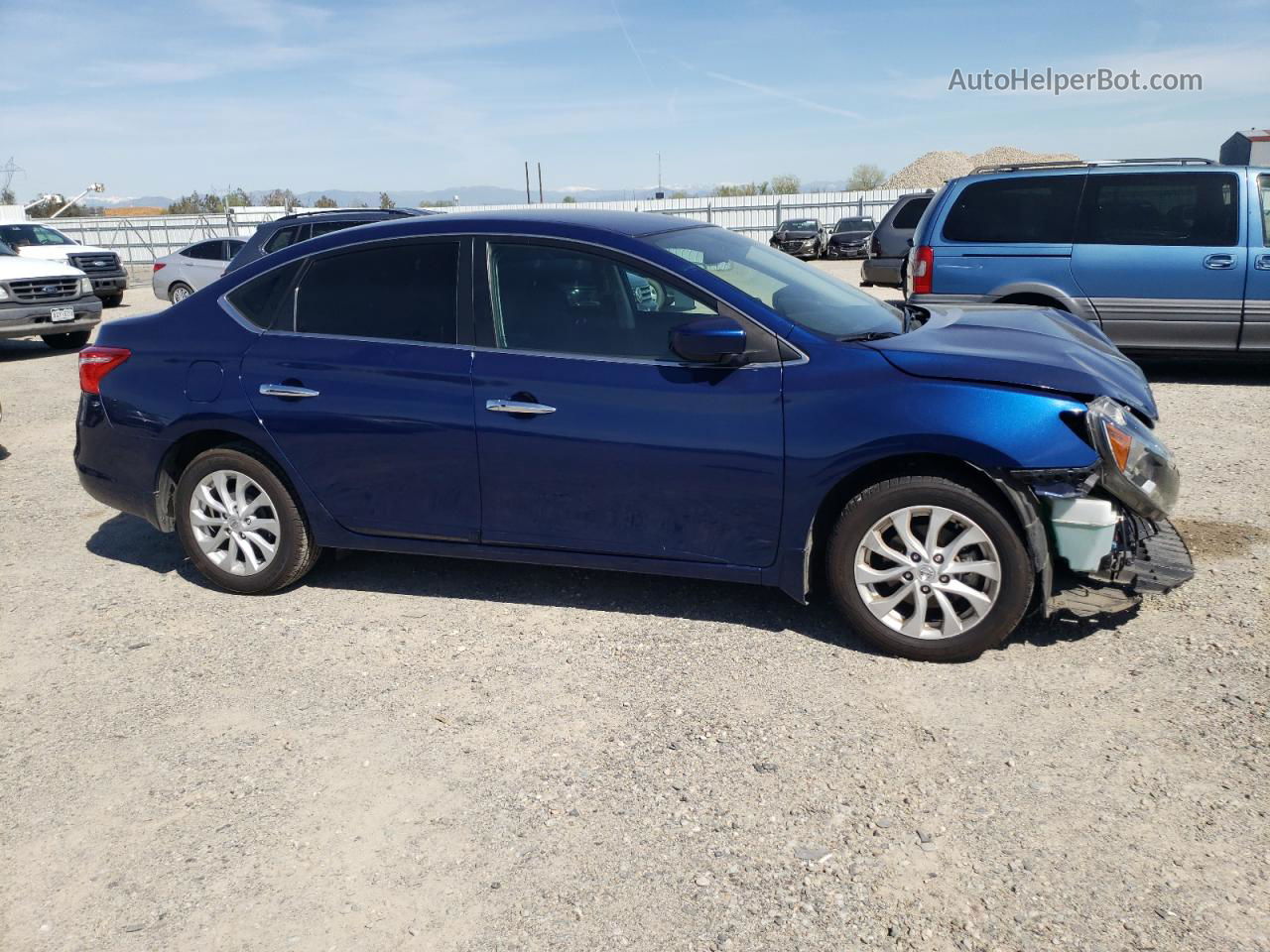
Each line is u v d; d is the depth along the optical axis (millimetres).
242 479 4648
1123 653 3820
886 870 2697
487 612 4500
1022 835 2807
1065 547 3656
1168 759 3127
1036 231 8500
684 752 3309
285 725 3596
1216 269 8102
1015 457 3564
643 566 4145
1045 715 3414
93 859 2902
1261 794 2928
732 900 2613
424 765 3309
